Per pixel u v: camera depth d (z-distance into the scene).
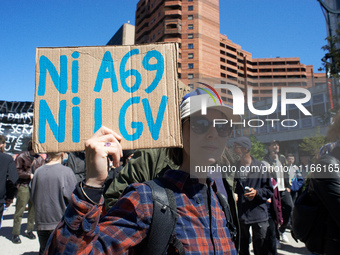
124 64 1.10
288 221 5.10
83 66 1.08
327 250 1.58
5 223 6.46
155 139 1.04
